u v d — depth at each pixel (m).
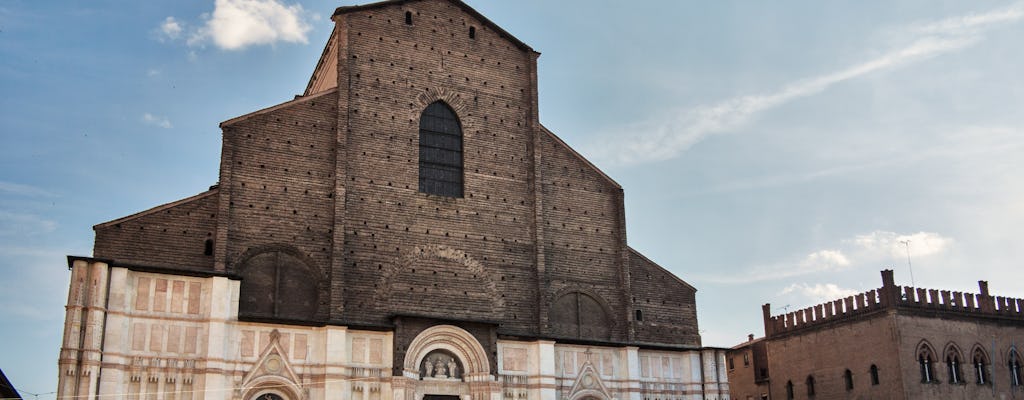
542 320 57.88
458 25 62.75
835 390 72.06
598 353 59.16
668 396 60.47
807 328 76.00
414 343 52.53
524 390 55.62
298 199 53.81
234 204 51.84
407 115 58.75
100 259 46.25
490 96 62.28
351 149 56.09
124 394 45.53
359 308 53.16
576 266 61.22
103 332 45.72
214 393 46.97
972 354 70.56
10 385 45.88
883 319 68.50
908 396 65.75
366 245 54.62
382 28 59.72
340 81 56.91
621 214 63.88
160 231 49.50
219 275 48.94
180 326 47.84
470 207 58.84
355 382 50.56
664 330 62.47
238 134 53.22
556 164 63.12
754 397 84.50
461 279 56.88
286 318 49.75
